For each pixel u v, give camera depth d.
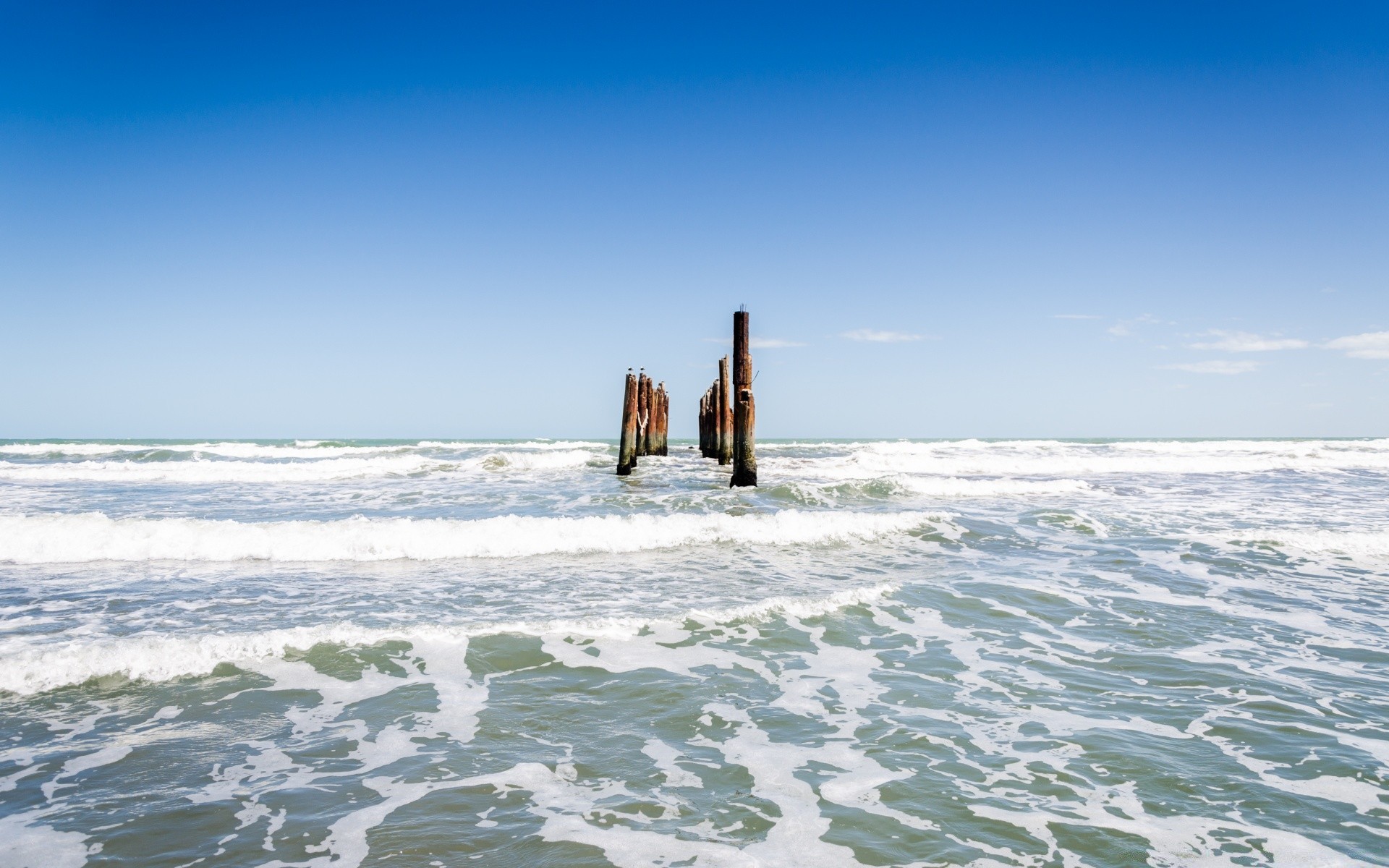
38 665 5.50
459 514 14.30
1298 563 10.23
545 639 6.60
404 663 5.98
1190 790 4.11
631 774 4.30
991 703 5.39
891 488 18.44
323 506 15.47
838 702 5.39
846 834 3.65
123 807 3.85
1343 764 4.43
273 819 3.77
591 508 15.16
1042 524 13.30
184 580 8.94
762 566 9.99
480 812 3.85
